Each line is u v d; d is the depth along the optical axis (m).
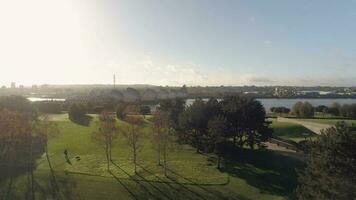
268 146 94.81
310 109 166.25
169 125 86.38
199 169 72.94
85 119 138.00
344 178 39.69
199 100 93.81
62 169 73.25
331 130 45.03
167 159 80.69
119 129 80.31
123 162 78.31
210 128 79.50
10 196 58.53
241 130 88.00
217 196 58.91
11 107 124.50
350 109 163.75
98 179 66.94
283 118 157.00
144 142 95.44
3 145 82.44
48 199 57.41
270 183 65.19
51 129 85.62
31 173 70.56
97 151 88.06
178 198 58.12
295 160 79.75
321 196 40.78
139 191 61.06
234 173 70.38
